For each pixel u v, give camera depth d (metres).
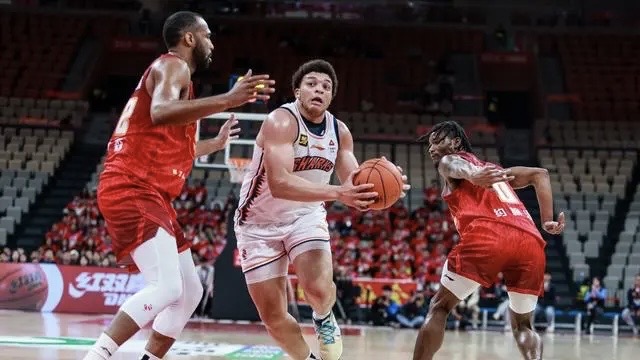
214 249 14.48
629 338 12.48
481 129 20.98
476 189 4.54
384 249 15.12
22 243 16.22
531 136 21.95
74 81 22.77
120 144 3.83
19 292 13.15
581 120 21.95
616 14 24.89
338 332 4.32
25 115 21.16
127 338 3.63
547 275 14.16
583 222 16.55
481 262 4.39
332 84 4.19
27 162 18.70
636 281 13.93
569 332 13.82
